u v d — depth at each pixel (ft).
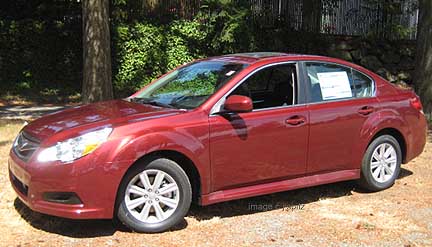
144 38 52.80
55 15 52.42
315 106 18.53
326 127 18.63
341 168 19.38
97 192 14.64
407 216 17.88
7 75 50.83
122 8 53.21
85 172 14.48
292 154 17.92
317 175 18.79
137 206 15.49
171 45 53.67
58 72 52.31
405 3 56.13
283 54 19.42
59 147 14.70
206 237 15.53
